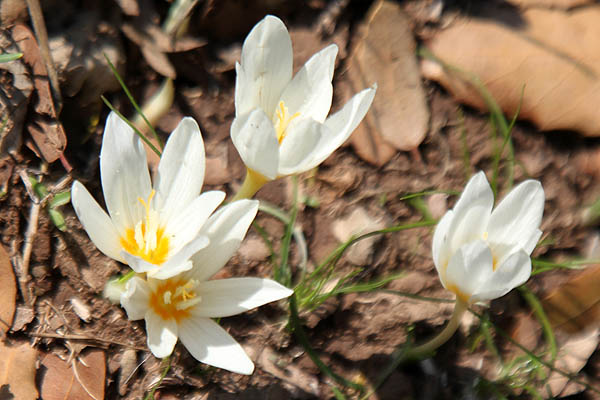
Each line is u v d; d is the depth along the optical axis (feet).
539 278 2.35
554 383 2.29
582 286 2.32
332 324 2.29
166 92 2.35
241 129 2.09
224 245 2.14
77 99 2.30
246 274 2.29
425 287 2.32
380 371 2.27
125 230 2.13
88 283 2.23
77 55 2.30
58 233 2.24
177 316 2.13
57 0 2.31
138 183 2.13
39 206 2.23
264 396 2.24
